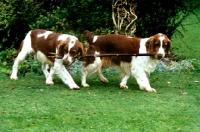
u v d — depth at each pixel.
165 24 12.85
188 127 7.18
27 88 9.33
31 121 7.27
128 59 9.48
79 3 12.77
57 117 7.45
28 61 11.12
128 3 12.01
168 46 9.24
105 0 12.45
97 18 12.61
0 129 6.92
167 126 7.19
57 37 9.46
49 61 9.60
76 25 12.82
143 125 7.20
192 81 10.48
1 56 11.87
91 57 9.45
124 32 11.80
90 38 9.59
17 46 12.75
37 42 9.73
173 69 11.42
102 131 6.90
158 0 12.50
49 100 8.42
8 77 10.33
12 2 12.48
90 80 10.33
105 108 7.99
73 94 8.90
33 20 12.67
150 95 9.02
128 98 8.72
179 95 9.12
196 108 8.18
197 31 18.80
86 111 7.80
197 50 15.02
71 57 8.98
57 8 12.93
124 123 7.25
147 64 9.41
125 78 9.67
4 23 12.32
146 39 9.51
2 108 7.89
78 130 6.93
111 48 9.51
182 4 12.83
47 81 9.70
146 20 12.72
